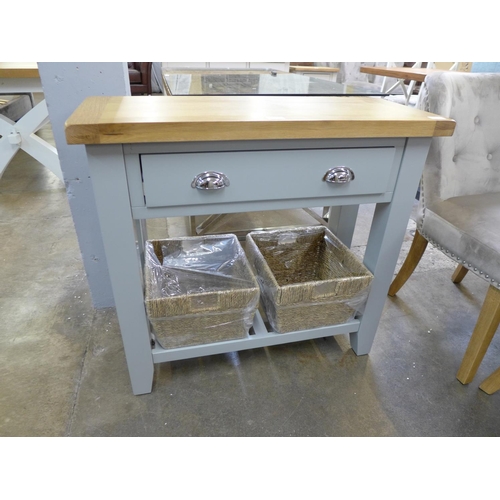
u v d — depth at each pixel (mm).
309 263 1383
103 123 647
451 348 1268
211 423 978
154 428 958
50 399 1019
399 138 841
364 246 1877
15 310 1344
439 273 1674
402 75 2002
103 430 945
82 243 1227
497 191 1266
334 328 1125
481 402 1076
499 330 1360
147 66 3408
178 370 1135
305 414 1014
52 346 1195
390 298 1502
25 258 1668
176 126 675
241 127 704
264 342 1080
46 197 2352
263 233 1285
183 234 1949
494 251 958
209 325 994
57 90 1010
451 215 1099
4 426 941
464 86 1143
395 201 931
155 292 984
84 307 1372
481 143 1202
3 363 1124
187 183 759
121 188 738
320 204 885
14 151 1354
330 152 808
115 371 1117
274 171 793
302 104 920
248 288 997
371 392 1089
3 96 2572
